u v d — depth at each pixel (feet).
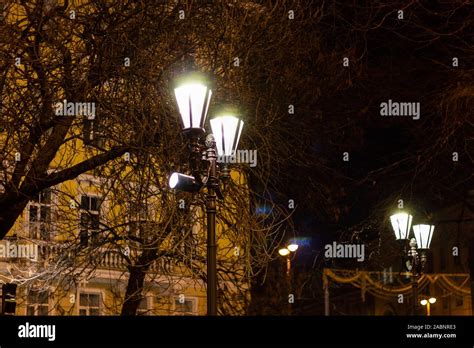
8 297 78.69
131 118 66.95
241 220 74.74
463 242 136.98
